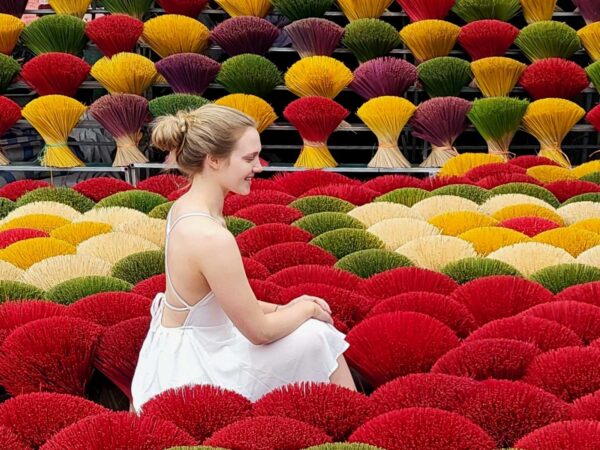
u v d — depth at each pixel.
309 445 1.73
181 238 2.00
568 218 3.61
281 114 5.50
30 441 1.86
